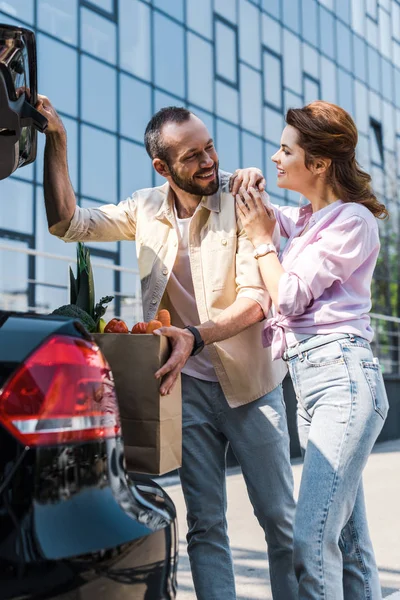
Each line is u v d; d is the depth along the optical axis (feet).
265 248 7.52
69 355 4.58
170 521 5.03
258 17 53.93
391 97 73.46
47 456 4.38
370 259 7.41
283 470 8.20
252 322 7.68
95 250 36.81
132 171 42.11
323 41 62.69
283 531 8.14
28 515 4.26
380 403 7.02
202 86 47.88
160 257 8.34
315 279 7.11
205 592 8.04
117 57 41.73
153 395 6.30
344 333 7.14
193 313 8.40
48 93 37.50
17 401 4.38
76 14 39.27
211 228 8.13
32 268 35.12
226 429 8.25
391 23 74.74
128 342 6.39
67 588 4.24
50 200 8.41
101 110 40.50
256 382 8.10
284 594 8.12
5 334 4.54
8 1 35.58
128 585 4.50
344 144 7.53
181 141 7.82
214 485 8.27
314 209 7.88
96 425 4.62
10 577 4.16
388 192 69.36
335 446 6.86
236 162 50.67
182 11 46.57
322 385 7.09
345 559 7.73
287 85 57.00
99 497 4.54
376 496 18.83
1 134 6.43
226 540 8.29
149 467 6.33
